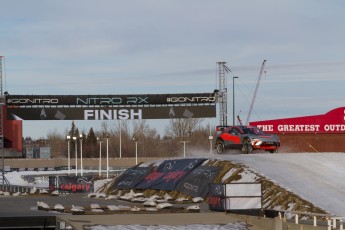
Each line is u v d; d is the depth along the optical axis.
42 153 172.75
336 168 50.44
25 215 36.28
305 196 41.97
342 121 83.69
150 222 35.00
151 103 83.69
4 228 34.62
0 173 125.50
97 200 52.62
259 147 56.25
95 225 33.41
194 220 36.16
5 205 46.56
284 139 83.81
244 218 36.72
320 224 34.09
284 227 34.38
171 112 83.81
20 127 130.50
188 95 83.56
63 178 69.75
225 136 59.84
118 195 59.41
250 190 38.88
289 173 47.81
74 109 83.19
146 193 56.31
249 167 49.75
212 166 53.00
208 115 83.88
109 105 83.50
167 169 58.44
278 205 41.66
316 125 83.81
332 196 42.25
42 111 82.94
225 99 84.88
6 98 82.50
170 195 53.09
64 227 33.50
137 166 64.62
